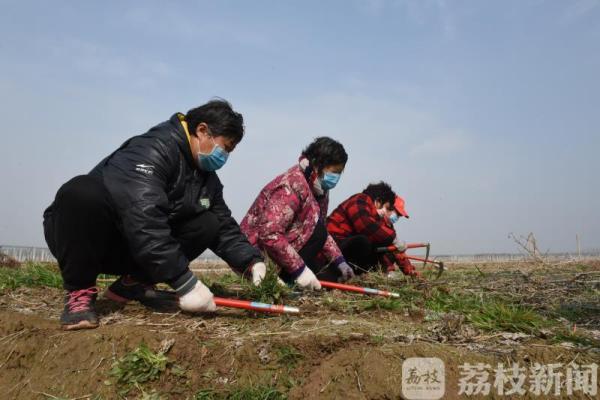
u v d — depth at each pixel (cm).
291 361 260
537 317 321
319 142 451
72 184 272
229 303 303
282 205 420
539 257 675
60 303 365
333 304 360
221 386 248
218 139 305
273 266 363
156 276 284
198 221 333
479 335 292
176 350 255
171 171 300
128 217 274
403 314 351
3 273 464
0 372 257
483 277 548
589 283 483
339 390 237
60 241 275
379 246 583
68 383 248
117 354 253
